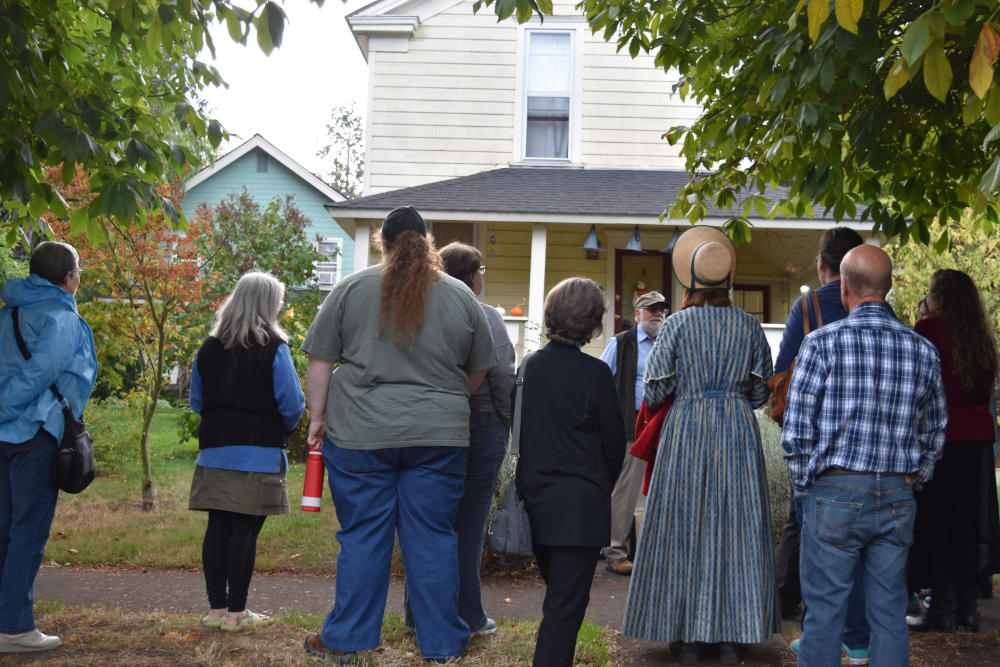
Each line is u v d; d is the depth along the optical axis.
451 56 13.23
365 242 11.67
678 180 12.65
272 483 4.14
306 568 5.96
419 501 3.65
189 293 8.20
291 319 12.36
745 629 3.77
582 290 3.55
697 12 4.54
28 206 4.66
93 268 8.23
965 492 4.41
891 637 3.14
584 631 4.29
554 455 3.39
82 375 4.03
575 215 11.25
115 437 11.38
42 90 3.81
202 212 10.45
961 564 4.43
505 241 12.95
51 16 4.12
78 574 5.75
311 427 3.79
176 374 20.05
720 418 3.90
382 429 3.57
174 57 4.02
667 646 4.23
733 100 5.09
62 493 8.98
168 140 4.48
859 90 4.04
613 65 13.23
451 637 3.70
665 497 3.91
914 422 3.23
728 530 3.85
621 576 5.84
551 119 13.30
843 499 3.20
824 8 2.08
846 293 3.43
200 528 7.21
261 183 25.58
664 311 5.93
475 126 13.17
